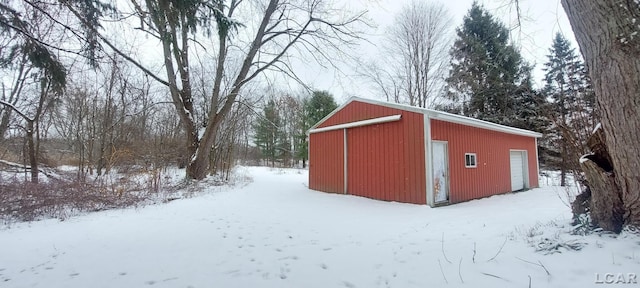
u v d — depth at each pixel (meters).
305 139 29.09
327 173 10.67
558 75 7.45
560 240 3.13
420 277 2.75
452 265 2.96
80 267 3.24
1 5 3.78
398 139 8.16
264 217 6.04
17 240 4.41
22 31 3.47
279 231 4.81
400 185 8.00
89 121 14.52
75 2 3.94
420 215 6.15
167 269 3.14
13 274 3.06
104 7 4.25
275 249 3.82
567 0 2.97
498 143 10.52
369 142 9.05
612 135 2.84
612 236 2.93
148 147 14.48
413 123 7.77
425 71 21.47
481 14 18.70
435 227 4.88
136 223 5.52
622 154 2.79
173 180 11.98
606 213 3.09
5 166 10.32
